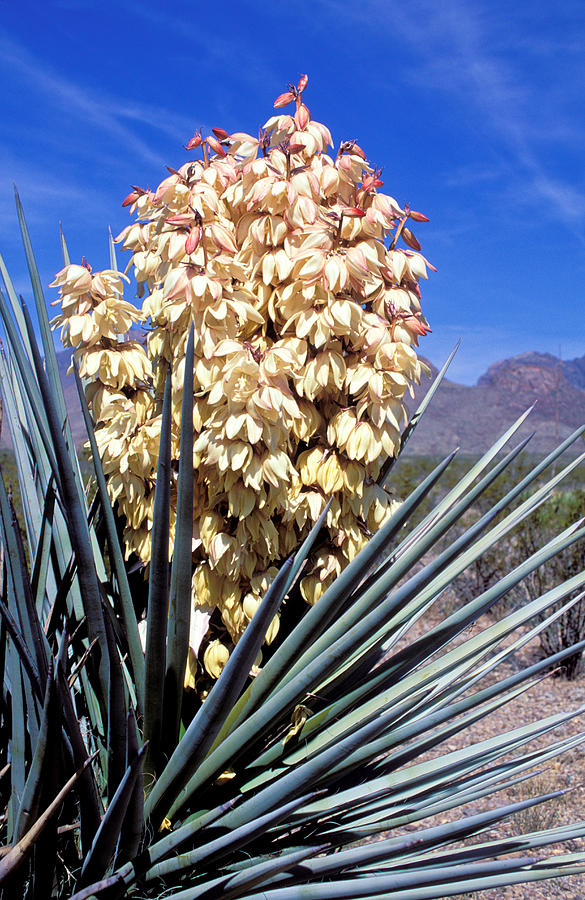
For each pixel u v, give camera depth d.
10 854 1.11
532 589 5.75
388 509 1.69
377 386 1.55
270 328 1.71
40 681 1.21
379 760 1.65
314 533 1.45
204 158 1.74
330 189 1.69
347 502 1.63
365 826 1.47
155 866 1.24
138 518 1.59
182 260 1.57
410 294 1.70
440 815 3.23
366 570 1.23
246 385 1.48
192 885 1.33
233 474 1.49
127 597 1.40
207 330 1.51
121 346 1.72
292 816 1.46
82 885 1.25
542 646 5.15
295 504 1.58
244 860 1.38
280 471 1.47
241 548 1.53
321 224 1.57
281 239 1.61
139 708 1.49
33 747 1.27
